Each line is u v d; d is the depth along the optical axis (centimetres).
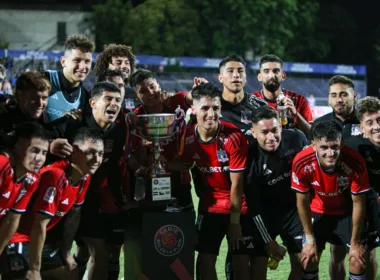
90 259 453
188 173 433
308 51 3253
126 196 432
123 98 493
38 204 351
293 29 3164
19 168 336
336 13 3294
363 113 403
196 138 408
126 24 2978
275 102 524
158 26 2955
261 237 416
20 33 3225
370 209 422
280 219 429
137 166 420
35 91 383
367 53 3378
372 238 423
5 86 1502
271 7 3030
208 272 416
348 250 420
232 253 417
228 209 413
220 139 402
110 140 416
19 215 343
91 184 423
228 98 468
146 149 418
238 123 465
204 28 3020
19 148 334
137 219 388
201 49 2998
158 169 384
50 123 407
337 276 445
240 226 410
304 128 503
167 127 384
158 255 373
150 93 459
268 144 404
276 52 3062
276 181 421
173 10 2934
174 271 376
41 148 335
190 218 377
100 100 402
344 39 3344
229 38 3006
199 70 2817
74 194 373
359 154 396
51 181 354
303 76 2944
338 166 396
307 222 406
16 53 2641
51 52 2672
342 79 457
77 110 420
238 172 400
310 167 398
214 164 407
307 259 405
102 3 3209
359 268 402
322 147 376
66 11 3222
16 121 391
